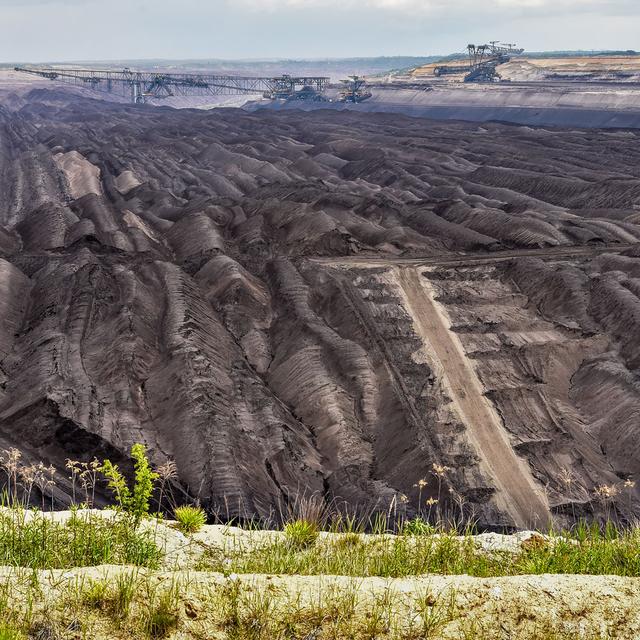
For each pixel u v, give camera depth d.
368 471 47.56
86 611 8.43
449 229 87.31
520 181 124.19
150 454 45.91
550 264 75.56
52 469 12.27
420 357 58.44
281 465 46.28
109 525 11.21
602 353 60.69
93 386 51.38
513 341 61.31
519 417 52.03
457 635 8.54
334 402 53.03
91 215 98.56
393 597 9.09
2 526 10.62
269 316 68.06
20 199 130.12
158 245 88.44
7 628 7.89
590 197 111.69
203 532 12.29
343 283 69.25
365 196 100.94
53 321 59.97
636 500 45.41
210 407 48.47
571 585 9.34
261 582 9.28
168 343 56.88
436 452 47.75
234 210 99.75
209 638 8.38
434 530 12.77
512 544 12.40
